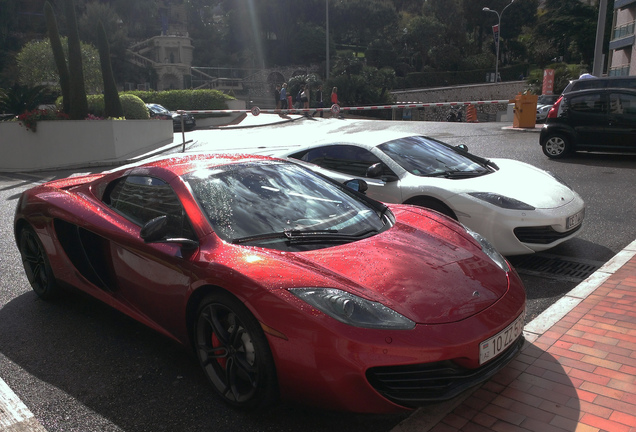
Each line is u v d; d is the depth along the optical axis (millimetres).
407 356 2252
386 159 5395
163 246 3035
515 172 5375
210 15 66125
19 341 3572
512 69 66375
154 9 60469
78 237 3756
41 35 50219
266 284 2475
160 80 51000
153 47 53844
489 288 2689
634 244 5051
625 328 3357
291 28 59969
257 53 60094
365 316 2334
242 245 2842
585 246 5273
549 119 10547
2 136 14688
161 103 28750
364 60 60156
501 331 2494
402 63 61281
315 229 3080
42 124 14453
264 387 2496
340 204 3451
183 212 3115
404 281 2572
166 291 3010
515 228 4523
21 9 52031
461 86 55156
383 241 2982
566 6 69188
